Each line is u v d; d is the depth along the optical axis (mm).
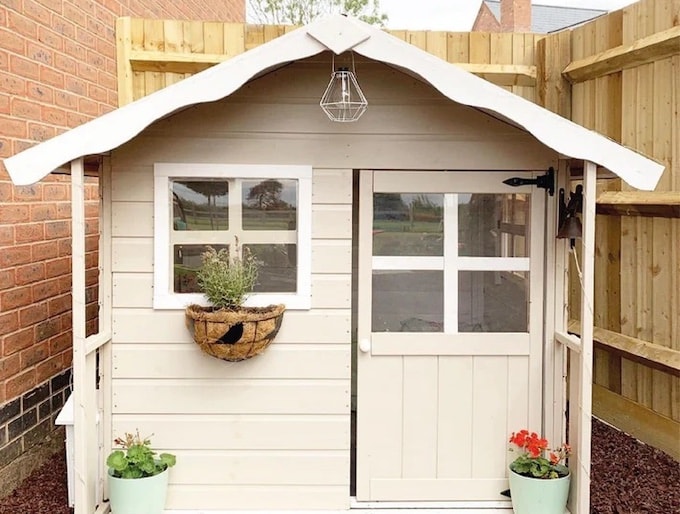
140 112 2822
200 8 8352
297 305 3299
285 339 3316
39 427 4066
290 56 2855
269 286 3322
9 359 3705
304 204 3289
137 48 5125
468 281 3402
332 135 3297
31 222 3990
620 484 3744
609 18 4633
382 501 3402
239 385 3312
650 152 4203
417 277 3391
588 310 2979
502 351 3396
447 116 3326
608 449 4281
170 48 5141
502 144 3344
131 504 3033
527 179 3354
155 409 3293
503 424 3412
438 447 3408
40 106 4039
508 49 5270
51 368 4270
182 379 3299
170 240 3275
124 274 3268
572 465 3229
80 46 4625
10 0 3680
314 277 3318
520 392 3406
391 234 3373
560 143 2881
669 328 4070
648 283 4258
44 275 4172
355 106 3227
